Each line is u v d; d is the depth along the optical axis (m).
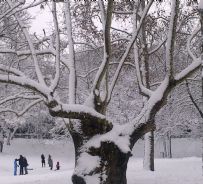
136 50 12.79
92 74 19.80
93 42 18.16
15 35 14.77
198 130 39.22
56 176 20.77
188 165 23.78
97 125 11.53
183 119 32.50
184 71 11.61
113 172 11.34
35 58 11.98
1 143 50.53
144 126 11.73
